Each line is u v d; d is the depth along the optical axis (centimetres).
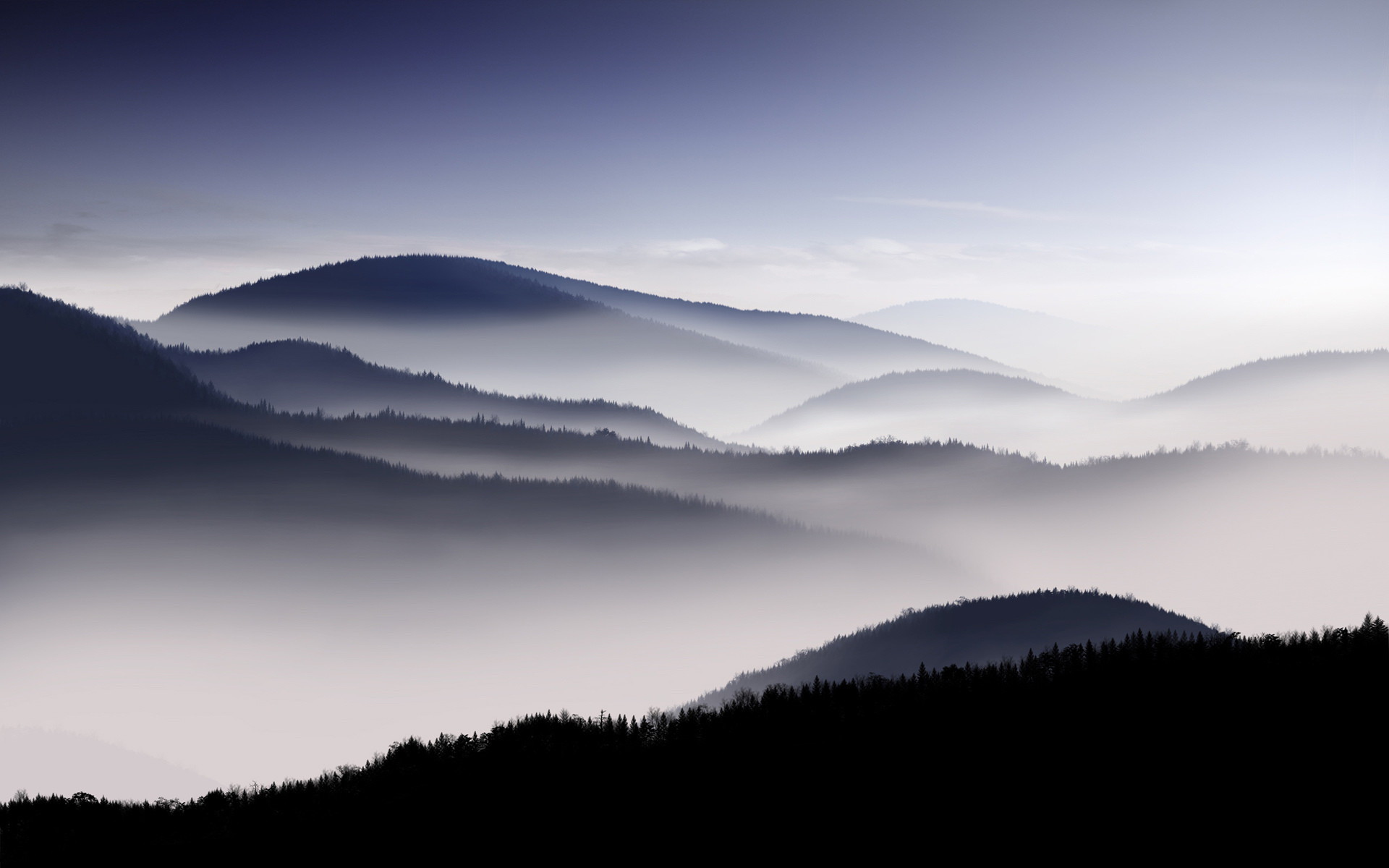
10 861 8706
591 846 8825
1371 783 8519
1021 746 10038
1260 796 8419
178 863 8656
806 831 8844
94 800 10025
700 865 8238
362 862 8600
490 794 9788
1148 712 10331
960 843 8388
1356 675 10469
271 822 9475
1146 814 8462
